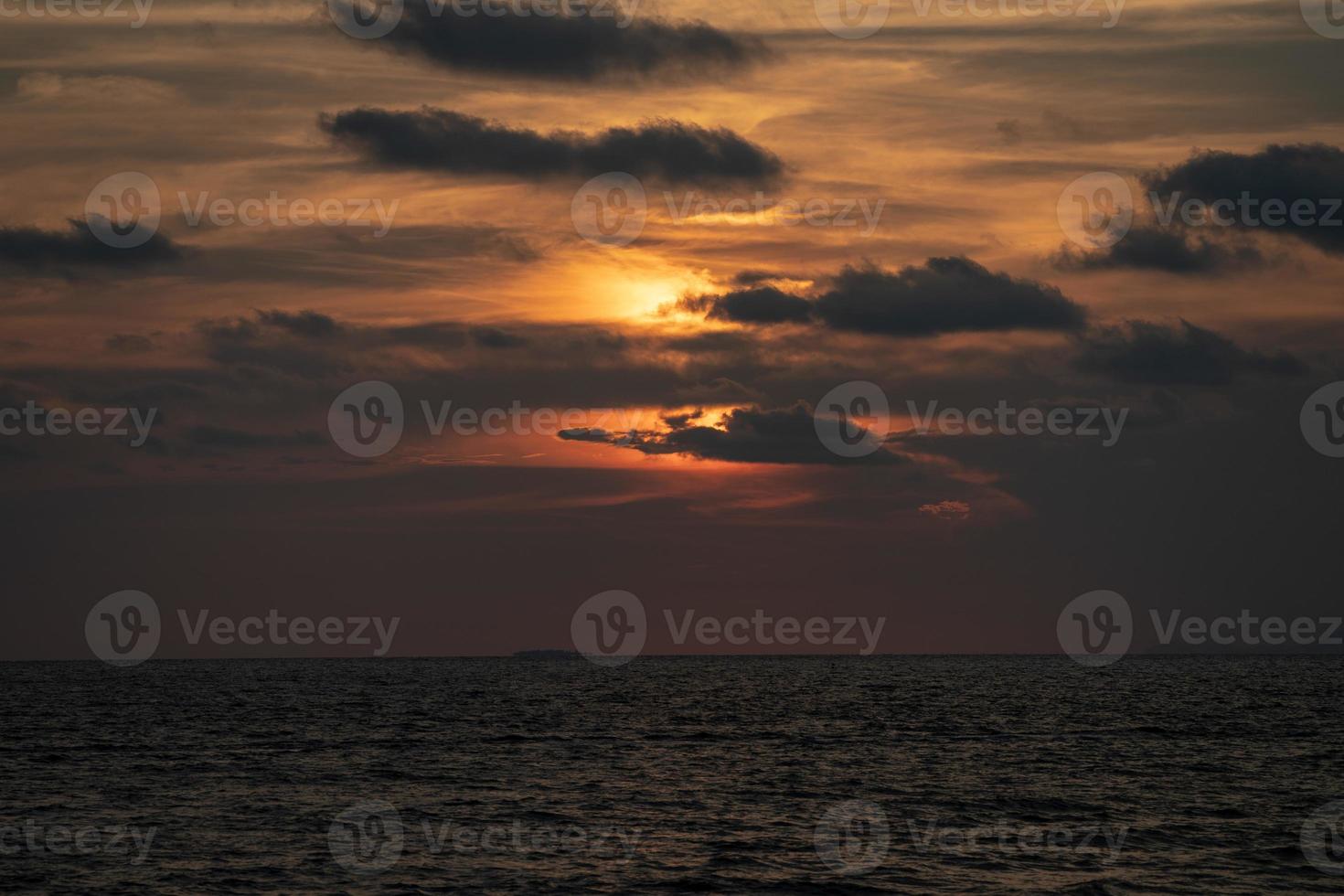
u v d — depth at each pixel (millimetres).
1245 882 33188
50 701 108500
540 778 51906
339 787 48969
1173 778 52000
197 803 44750
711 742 67688
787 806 44375
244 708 98750
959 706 100438
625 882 32969
